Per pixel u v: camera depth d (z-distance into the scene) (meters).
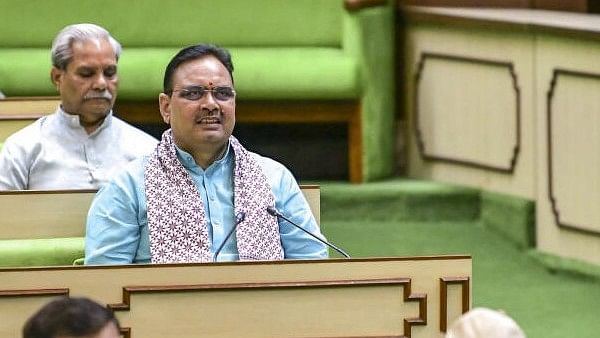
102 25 14.49
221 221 7.85
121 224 7.76
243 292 7.20
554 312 11.50
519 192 13.25
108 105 9.71
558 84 12.63
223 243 7.65
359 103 13.84
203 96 7.81
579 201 12.54
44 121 9.83
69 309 4.82
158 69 13.38
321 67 13.55
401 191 13.77
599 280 12.20
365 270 7.29
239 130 14.52
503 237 13.34
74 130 9.73
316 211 8.51
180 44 14.55
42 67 13.30
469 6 14.34
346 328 7.29
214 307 7.18
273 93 13.52
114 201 7.80
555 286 12.20
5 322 7.05
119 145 9.82
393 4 14.19
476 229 13.58
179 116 7.82
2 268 7.04
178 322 7.16
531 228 13.04
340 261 7.27
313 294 7.26
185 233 7.76
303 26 14.60
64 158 9.69
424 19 13.96
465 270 7.34
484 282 12.26
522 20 12.90
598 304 11.72
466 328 4.96
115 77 9.78
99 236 7.77
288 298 7.24
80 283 7.09
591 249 12.48
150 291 7.12
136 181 7.83
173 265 7.14
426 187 13.82
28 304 7.06
